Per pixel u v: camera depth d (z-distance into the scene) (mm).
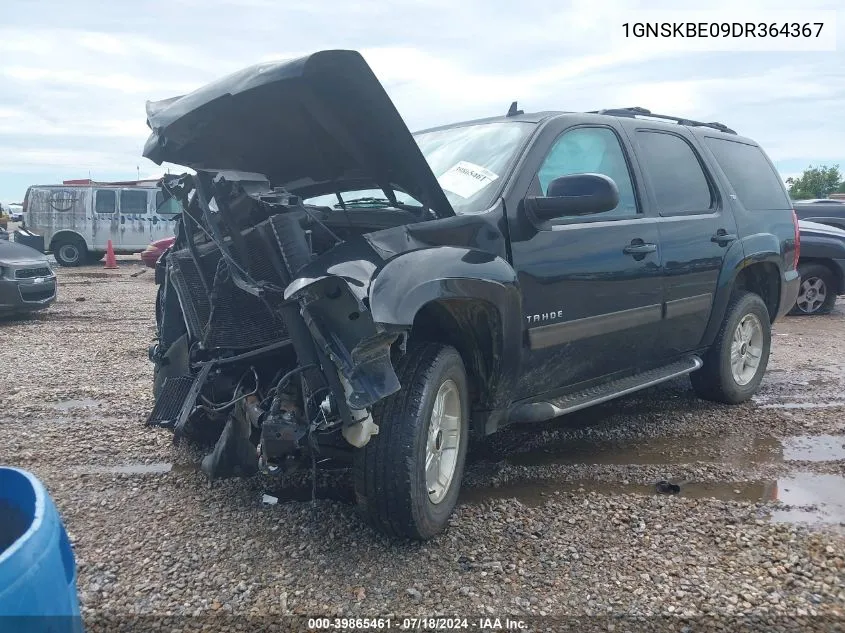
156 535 3217
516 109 4359
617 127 4500
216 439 3742
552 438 4676
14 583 1371
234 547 3102
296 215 3158
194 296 3545
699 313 4879
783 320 9891
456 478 3350
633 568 2947
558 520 3396
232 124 3248
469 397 3635
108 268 19438
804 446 4531
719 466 4148
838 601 2707
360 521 3348
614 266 4082
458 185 3801
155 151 3533
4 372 6523
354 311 2742
